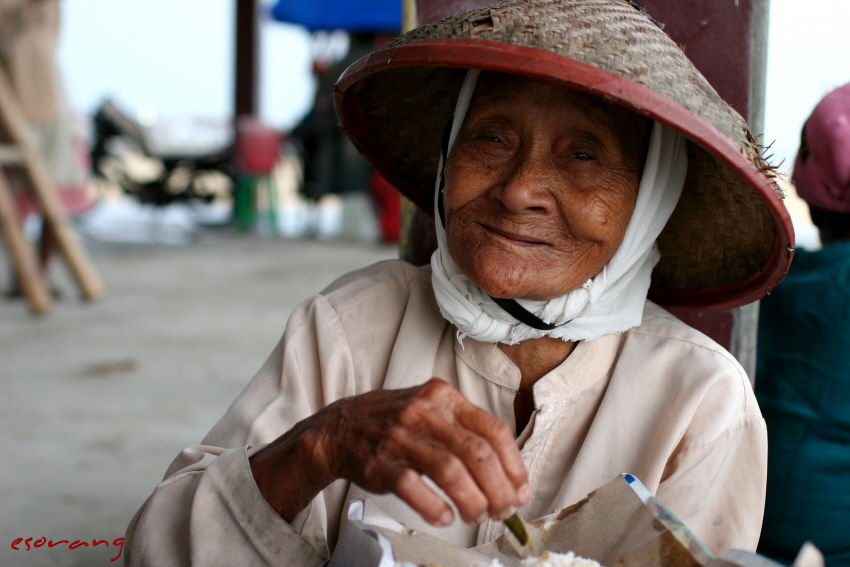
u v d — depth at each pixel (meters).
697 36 1.33
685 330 1.00
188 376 3.00
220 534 0.83
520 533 0.72
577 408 0.99
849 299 1.26
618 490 0.81
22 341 3.43
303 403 0.99
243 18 8.48
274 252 6.79
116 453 2.18
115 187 8.25
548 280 0.89
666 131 0.94
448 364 1.04
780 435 1.31
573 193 0.88
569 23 0.82
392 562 0.71
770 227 0.99
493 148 0.91
